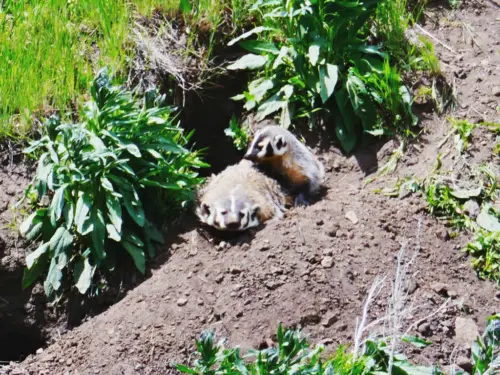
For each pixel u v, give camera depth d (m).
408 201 2.28
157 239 2.25
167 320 2.00
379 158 2.46
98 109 2.21
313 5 2.51
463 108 2.49
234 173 2.44
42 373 1.97
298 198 2.43
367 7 2.54
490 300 2.05
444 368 1.88
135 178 2.22
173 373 1.92
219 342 1.79
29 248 2.28
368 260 2.10
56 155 2.15
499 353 1.83
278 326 1.85
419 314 1.98
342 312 1.99
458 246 2.16
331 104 2.58
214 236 2.23
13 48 2.58
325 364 1.75
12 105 2.47
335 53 2.56
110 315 2.04
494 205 2.24
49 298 2.25
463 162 2.34
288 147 2.40
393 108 2.49
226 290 2.04
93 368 1.94
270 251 2.11
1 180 2.37
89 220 2.17
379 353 1.81
